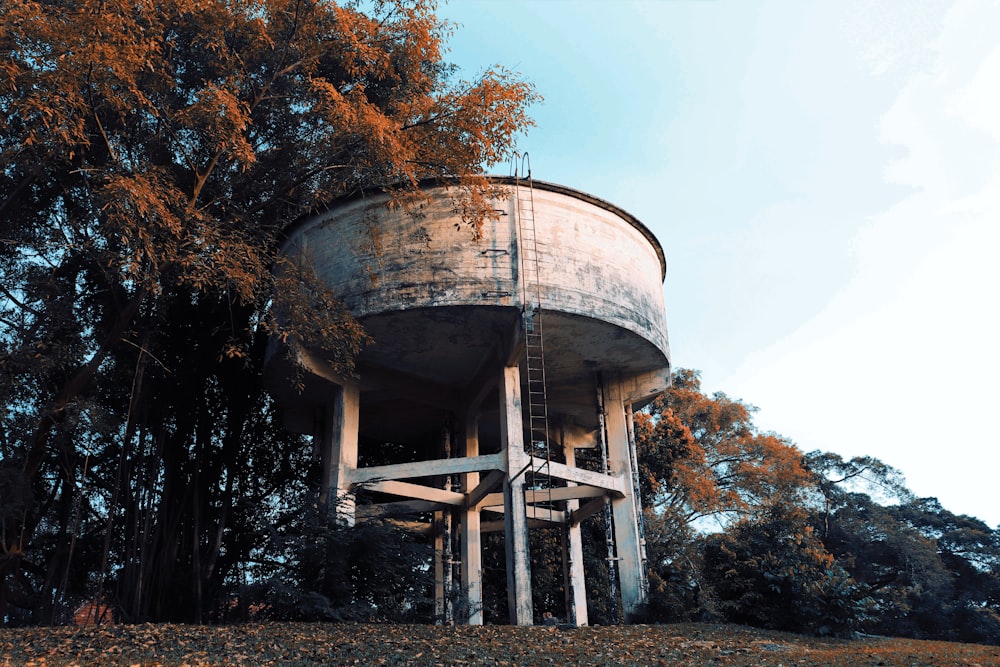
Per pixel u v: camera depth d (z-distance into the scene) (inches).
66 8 599.5
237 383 961.5
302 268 762.2
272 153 836.0
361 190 790.5
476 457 812.0
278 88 816.3
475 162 689.6
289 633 575.2
